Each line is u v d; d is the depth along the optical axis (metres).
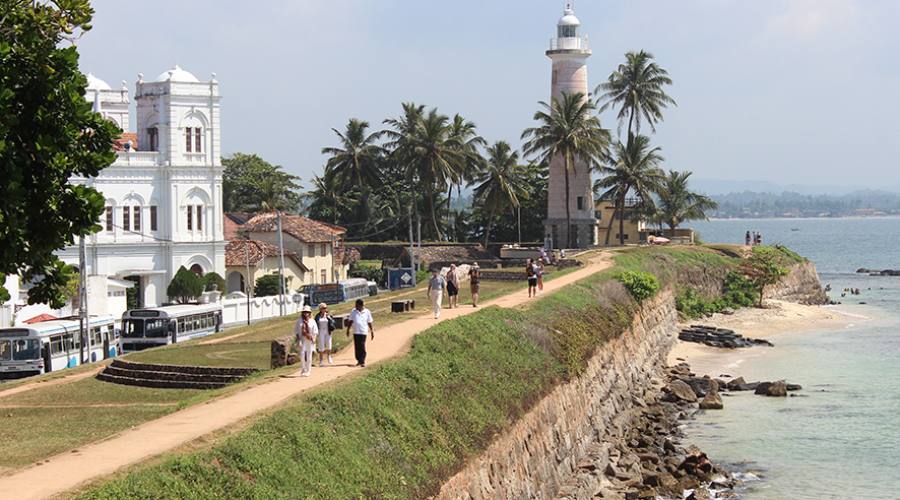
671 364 79.50
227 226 125.38
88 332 69.94
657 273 100.88
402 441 33.19
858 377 71.75
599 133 126.81
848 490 45.44
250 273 112.44
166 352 57.44
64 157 27.34
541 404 45.78
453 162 139.62
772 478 47.44
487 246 136.25
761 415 60.22
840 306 121.62
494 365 45.62
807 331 97.88
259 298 94.00
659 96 131.88
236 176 166.25
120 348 74.88
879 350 84.56
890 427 56.41
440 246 135.88
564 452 46.75
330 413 31.98
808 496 44.66
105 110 122.50
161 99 108.19
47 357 65.00
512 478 39.22
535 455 42.78
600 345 60.69
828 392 66.44
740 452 52.00
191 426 29.69
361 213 152.25
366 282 114.56
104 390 49.44
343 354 43.38
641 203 139.75
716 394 63.81
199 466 25.45
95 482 23.64
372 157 148.50
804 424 57.62
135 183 106.00
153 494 23.50
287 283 115.56
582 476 46.41
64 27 28.94
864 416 59.19
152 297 106.12
